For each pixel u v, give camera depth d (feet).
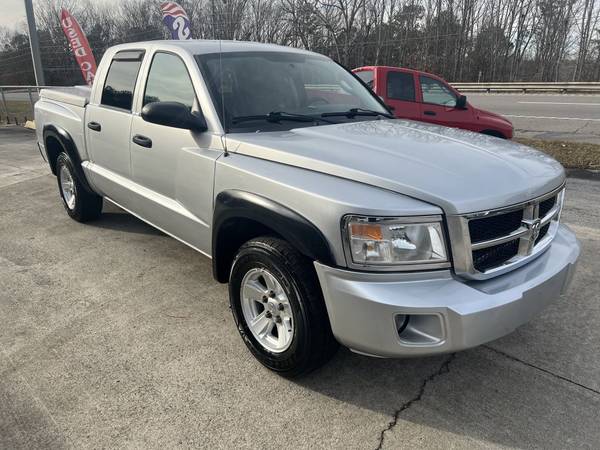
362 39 136.46
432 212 7.46
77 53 51.98
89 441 7.87
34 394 8.96
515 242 8.40
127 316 11.62
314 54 13.99
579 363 9.87
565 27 130.41
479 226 7.71
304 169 8.72
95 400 8.79
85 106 15.44
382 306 7.38
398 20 139.23
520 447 7.76
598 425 8.21
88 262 14.69
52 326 11.21
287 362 8.91
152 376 9.45
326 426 8.21
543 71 134.62
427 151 9.12
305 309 8.27
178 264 14.52
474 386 9.21
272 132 10.44
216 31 98.12
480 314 7.34
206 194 10.36
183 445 7.80
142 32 147.43
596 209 19.29
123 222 18.31
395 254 7.47
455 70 139.23
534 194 8.34
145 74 12.76
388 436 8.00
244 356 10.08
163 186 11.98
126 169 13.48
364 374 9.55
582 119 48.73
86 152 15.70
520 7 132.16
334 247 7.72
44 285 13.21
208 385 9.20
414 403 8.77
